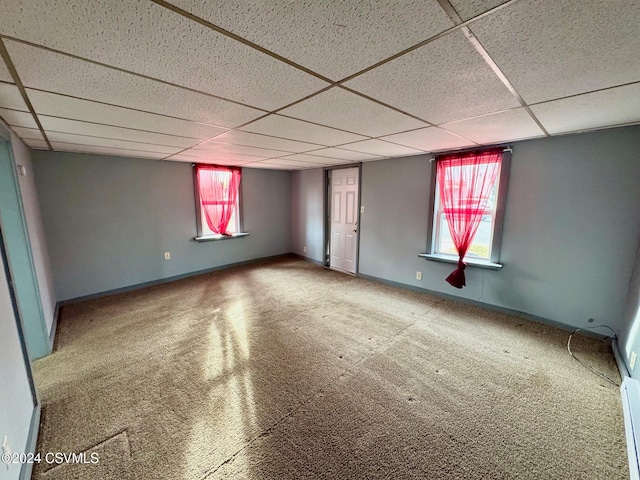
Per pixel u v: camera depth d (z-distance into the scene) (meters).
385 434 1.59
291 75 1.30
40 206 3.30
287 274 4.95
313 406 1.81
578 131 2.46
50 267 3.38
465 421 1.69
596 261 2.58
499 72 1.28
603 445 1.52
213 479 1.33
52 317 2.98
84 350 2.47
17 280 2.24
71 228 3.56
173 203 4.48
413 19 0.89
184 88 1.44
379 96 1.58
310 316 3.20
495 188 3.15
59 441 1.54
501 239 3.13
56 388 1.97
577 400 1.86
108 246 3.88
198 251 4.88
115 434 1.59
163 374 2.13
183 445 1.52
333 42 1.03
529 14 0.86
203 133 2.45
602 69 1.24
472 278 3.45
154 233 4.31
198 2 0.80
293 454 1.47
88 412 1.75
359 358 2.35
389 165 4.11
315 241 5.66
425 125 2.21
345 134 2.51
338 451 1.48
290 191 6.21
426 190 3.74
